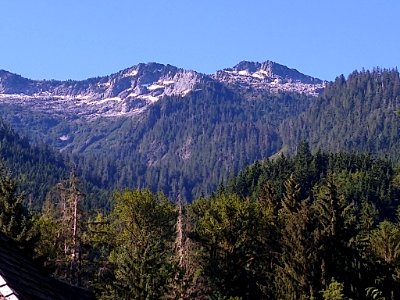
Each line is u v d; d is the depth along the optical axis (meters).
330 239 50.25
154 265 38.19
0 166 57.62
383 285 51.94
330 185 55.81
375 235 62.28
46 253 51.28
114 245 62.50
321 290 45.94
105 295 37.50
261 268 56.66
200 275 51.19
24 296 10.88
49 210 64.25
